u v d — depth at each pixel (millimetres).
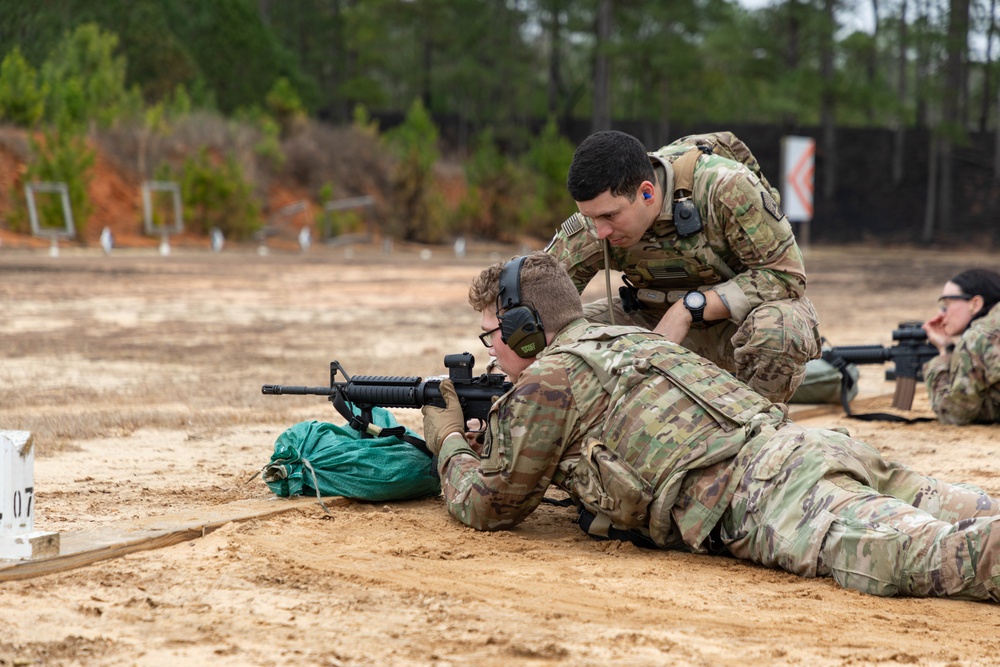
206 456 7488
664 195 5867
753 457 4719
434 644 3686
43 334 15891
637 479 4805
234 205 46562
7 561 4496
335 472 5938
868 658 3604
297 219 52812
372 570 4645
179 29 60688
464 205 57219
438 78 79625
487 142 61438
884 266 43594
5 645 3635
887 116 77312
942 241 67125
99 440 8047
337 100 79750
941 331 9320
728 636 3834
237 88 62844
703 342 6363
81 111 45812
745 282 5926
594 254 6270
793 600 4273
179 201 44656
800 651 3668
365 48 81000
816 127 74312
